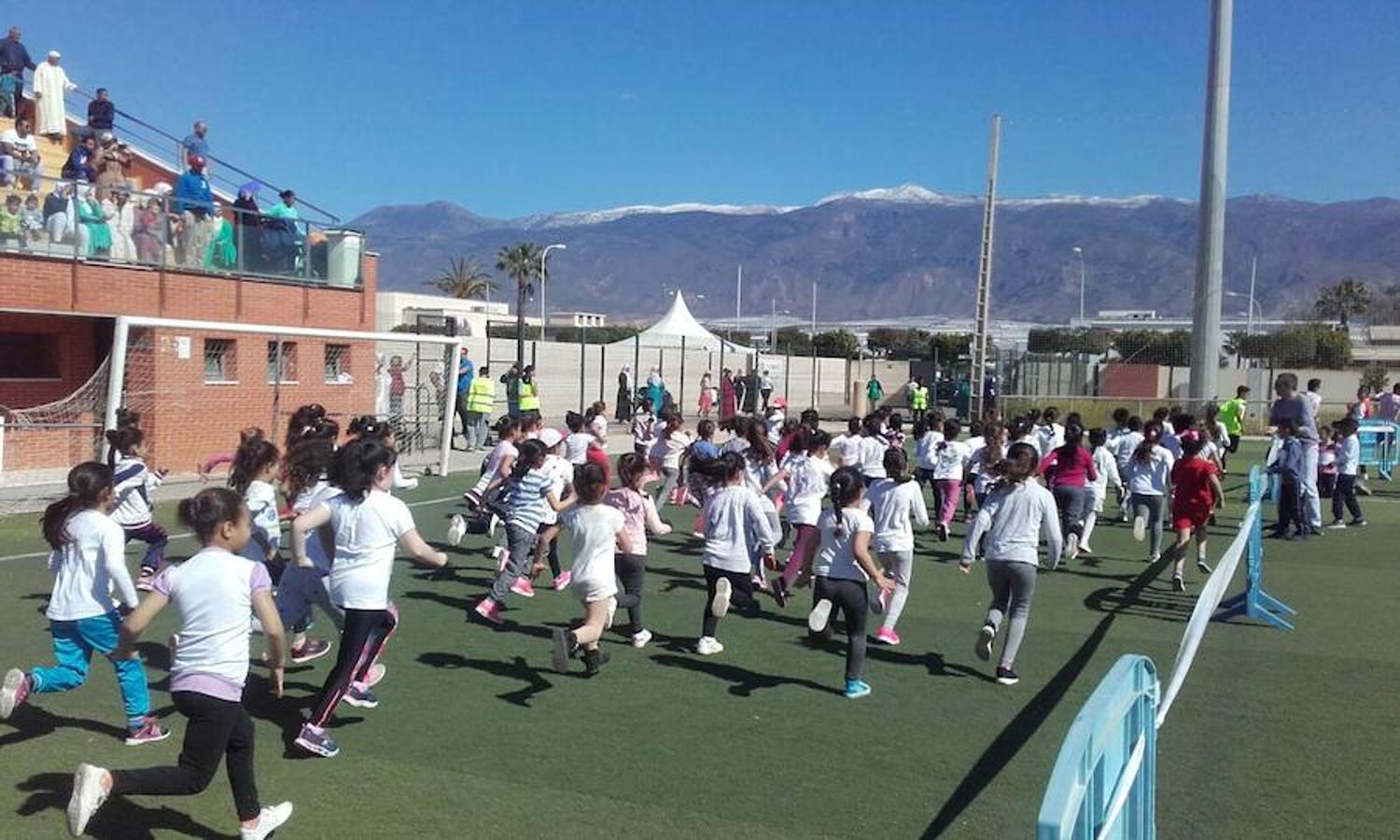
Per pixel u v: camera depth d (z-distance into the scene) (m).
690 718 6.60
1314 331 46.09
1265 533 15.04
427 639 8.36
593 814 5.15
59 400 16.89
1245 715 6.76
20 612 8.74
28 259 15.79
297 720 6.45
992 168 28.77
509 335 64.62
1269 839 4.93
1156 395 37.81
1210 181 28.02
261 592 4.74
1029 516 7.47
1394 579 11.59
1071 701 7.06
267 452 7.45
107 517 5.84
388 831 4.93
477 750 5.98
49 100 21.67
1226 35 27.73
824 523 7.16
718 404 40.94
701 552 12.62
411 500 16.33
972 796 5.43
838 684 7.39
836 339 75.75
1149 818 3.64
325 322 20.70
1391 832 5.02
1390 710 6.88
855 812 5.21
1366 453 22.39
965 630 9.06
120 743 5.95
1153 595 10.65
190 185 18.42
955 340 73.88
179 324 14.92
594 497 7.16
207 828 4.99
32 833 4.85
